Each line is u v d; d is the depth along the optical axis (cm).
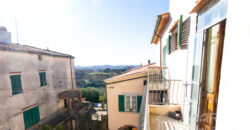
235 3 104
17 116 717
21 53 770
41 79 935
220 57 174
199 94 188
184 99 270
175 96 365
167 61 507
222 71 123
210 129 187
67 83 1307
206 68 200
